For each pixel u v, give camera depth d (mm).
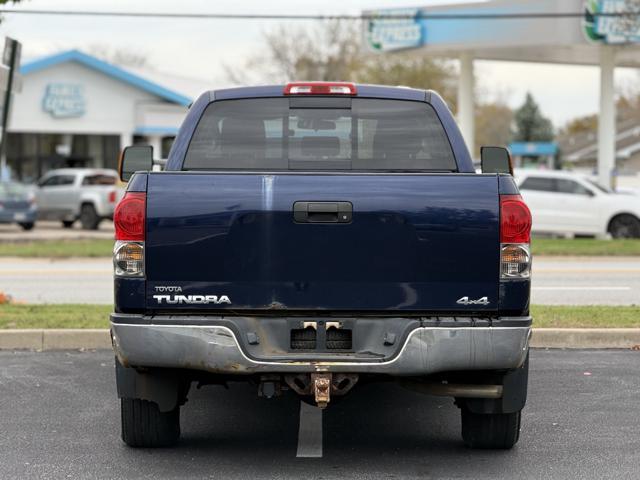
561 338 10047
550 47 29609
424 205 5520
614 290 15336
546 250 21641
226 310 5594
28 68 39125
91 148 41219
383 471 5930
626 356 9648
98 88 40438
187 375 5934
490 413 5922
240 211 5539
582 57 33219
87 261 21719
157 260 5543
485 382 5867
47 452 6336
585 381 8531
